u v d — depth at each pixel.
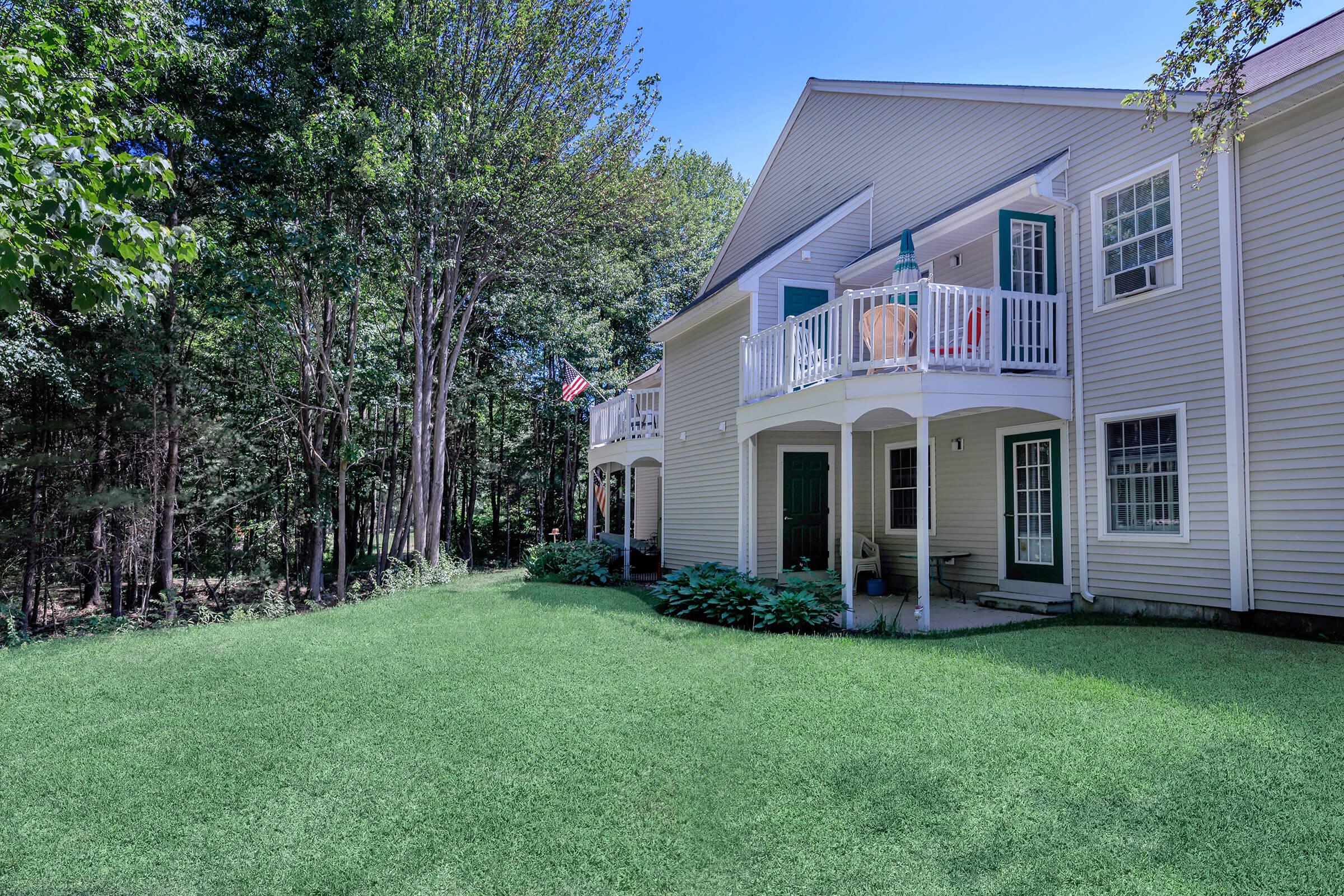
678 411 14.88
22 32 6.40
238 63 13.81
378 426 25.22
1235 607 7.00
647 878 2.98
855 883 2.86
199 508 18.59
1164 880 2.75
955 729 4.30
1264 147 7.00
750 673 5.82
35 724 5.09
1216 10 6.16
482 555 31.14
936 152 11.27
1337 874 2.71
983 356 8.27
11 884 3.09
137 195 4.89
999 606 9.27
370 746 4.48
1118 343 8.19
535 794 3.74
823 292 12.16
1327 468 6.46
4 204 4.05
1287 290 6.78
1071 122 9.02
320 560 17.58
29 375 12.95
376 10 14.39
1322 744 3.77
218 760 4.33
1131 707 4.51
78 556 15.63
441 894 2.92
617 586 12.85
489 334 26.62
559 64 16.19
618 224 18.38
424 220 15.59
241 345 17.30
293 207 14.25
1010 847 3.03
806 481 12.17
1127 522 8.11
